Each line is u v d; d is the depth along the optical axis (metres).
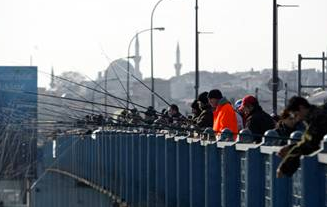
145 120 30.27
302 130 18.81
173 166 25.94
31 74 53.03
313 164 15.35
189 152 24.33
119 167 35.44
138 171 32.00
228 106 22.88
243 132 19.89
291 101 15.16
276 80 46.03
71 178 44.03
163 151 27.75
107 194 38.00
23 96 35.84
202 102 25.95
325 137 14.88
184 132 26.67
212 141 21.64
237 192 19.86
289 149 14.95
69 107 32.62
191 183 23.06
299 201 16.09
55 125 35.56
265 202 18.03
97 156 40.94
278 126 19.08
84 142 44.69
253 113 21.84
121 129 36.25
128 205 33.22
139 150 31.41
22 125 31.14
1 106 33.31
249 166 18.30
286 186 16.95
